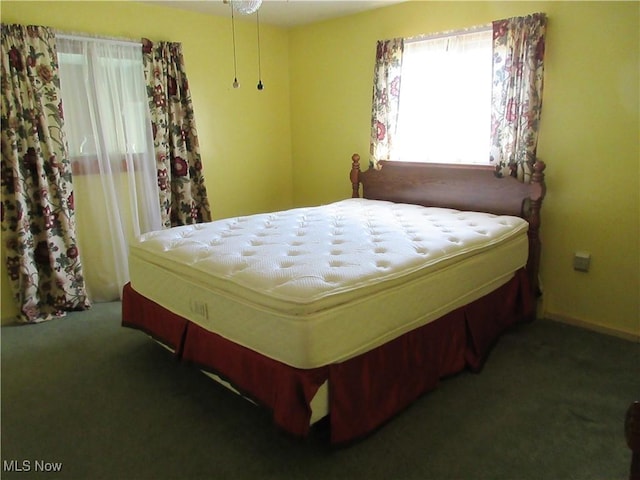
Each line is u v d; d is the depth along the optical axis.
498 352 2.54
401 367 1.96
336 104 4.03
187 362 2.11
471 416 1.98
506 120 2.87
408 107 3.45
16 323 3.01
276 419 1.64
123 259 3.43
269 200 4.48
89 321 3.06
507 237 2.52
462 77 3.12
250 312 1.73
